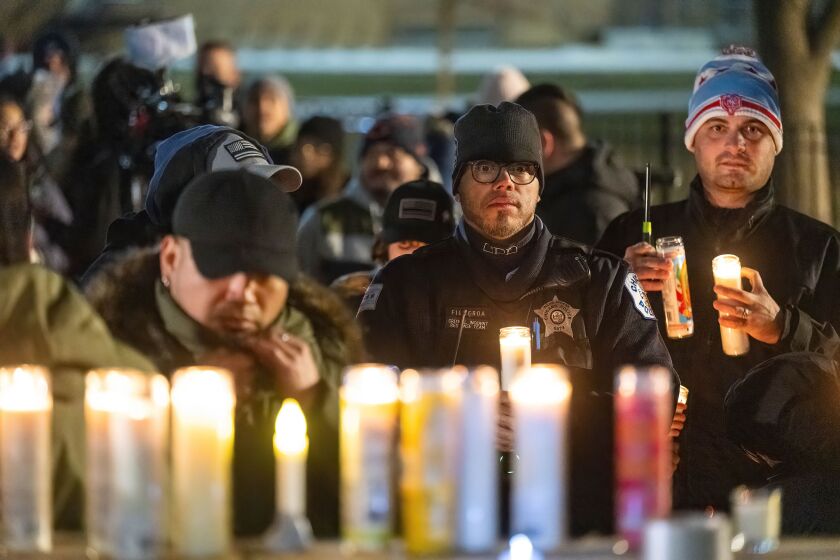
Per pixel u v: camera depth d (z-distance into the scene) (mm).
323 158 20234
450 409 8227
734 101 14273
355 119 28547
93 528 8227
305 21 37219
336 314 10445
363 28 38656
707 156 14336
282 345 10023
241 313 9883
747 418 12297
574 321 12914
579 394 12117
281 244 9930
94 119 18938
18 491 8336
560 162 17594
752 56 14672
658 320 13992
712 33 37094
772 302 13656
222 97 20766
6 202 13906
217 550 8094
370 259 18547
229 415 8219
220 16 35750
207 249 9828
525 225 13078
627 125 26922
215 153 13031
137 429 8062
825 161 22406
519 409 8242
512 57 33812
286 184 13258
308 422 10109
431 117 23062
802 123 22688
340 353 10344
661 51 35688
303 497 9445
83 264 18641
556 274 13023
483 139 13016
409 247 15352
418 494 8219
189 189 9953
